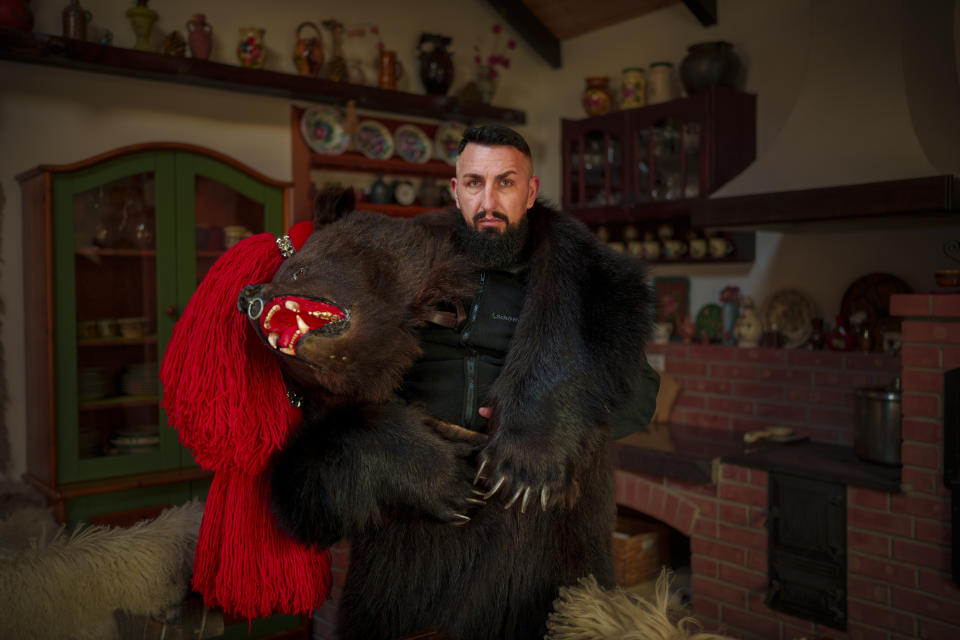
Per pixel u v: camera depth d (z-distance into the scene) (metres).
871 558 2.53
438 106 3.83
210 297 1.01
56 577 1.07
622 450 3.15
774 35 3.45
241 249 1.06
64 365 2.80
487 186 1.12
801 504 2.71
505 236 1.13
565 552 1.17
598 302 1.11
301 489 0.99
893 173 2.49
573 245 1.16
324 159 3.56
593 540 1.20
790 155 2.84
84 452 2.86
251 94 3.53
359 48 3.89
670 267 3.94
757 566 2.84
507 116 4.15
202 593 1.13
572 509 1.17
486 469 1.04
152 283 3.01
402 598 1.15
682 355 3.72
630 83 3.75
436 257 1.08
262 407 1.00
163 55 3.04
